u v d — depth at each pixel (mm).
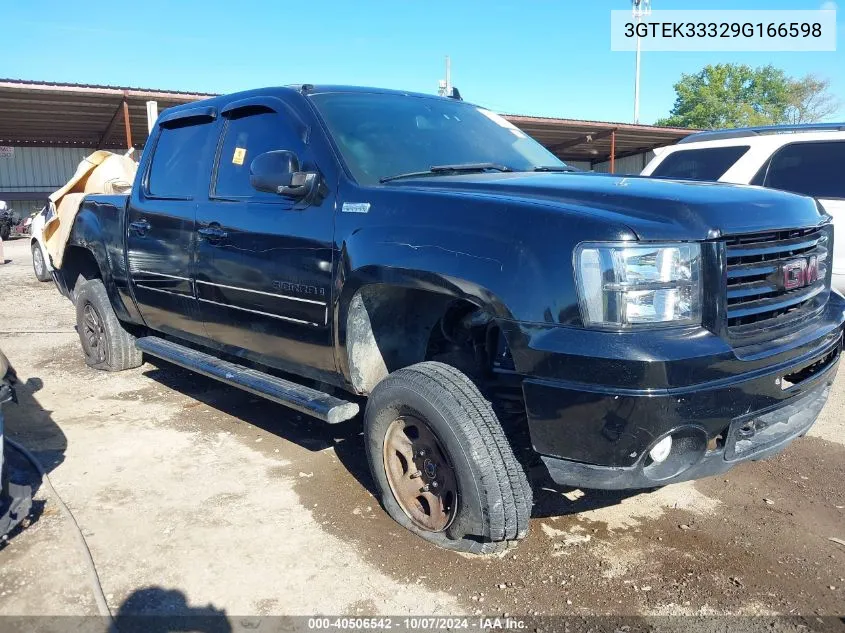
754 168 6516
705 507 3438
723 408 2488
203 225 4027
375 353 3309
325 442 4293
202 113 4340
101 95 18578
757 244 2711
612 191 2727
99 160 7789
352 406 3256
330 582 2793
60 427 4547
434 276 2766
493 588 2748
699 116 48969
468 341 3336
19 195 27016
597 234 2445
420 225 2891
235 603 2660
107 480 3732
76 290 5953
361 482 3717
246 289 3729
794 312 2959
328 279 3223
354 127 3572
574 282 2447
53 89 17953
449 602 2664
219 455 4082
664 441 2492
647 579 2809
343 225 3182
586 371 2402
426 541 3090
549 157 4215
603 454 2453
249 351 3971
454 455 2768
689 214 2521
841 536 3146
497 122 4395
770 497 3539
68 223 5707
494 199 2768
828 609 2609
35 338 7324
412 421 2986
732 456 2664
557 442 2537
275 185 3334
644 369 2332
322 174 3373
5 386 3055
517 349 2555
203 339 4391
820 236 3188
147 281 4695
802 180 6223
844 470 3852
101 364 5844
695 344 2422
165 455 4078
